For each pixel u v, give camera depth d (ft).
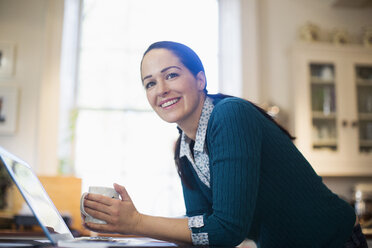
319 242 3.30
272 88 12.78
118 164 12.32
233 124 3.10
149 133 12.60
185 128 3.69
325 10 13.43
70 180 9.09
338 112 12.00
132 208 2.91
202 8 13.41
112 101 12.65
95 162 12.23
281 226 3.32
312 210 3.27
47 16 12.30
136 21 13.20
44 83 11.95
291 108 12.19
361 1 13.10
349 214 3.43
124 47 13.01
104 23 13.06
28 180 2.95
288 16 13.30
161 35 13.19
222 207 2.91
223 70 12.99
